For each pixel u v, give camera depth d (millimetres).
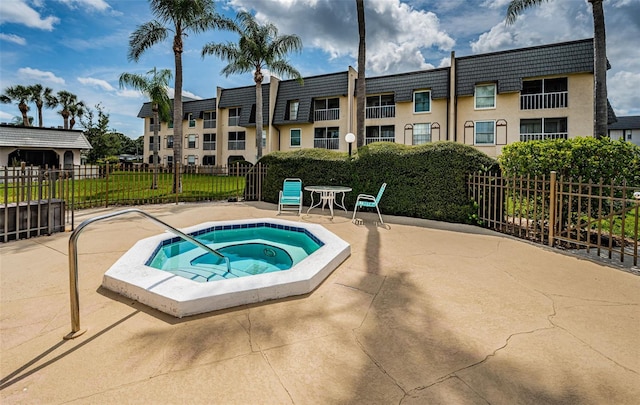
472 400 1860
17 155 24656
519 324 2746
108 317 2814
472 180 7500
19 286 3500
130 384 1976
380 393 1914
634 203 4414
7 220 5414
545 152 6074
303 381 2018
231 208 9875
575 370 2131
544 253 5008
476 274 4027
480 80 19047
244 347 2375
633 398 1878
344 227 7035
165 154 33969
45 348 2338
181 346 2375
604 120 7957
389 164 8836
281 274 3510
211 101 31109
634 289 3525
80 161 28016
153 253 4516
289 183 9445
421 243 5629
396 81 22000
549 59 17703
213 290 3029
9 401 1821
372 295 3354
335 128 24609
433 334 2582
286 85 26203
